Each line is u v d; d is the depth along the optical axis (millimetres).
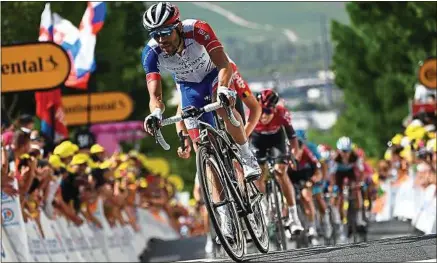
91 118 34844
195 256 27922
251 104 14680
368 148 60625
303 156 22188
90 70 28438
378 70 57594
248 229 12852
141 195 35219
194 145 13164
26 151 18766
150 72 12820
